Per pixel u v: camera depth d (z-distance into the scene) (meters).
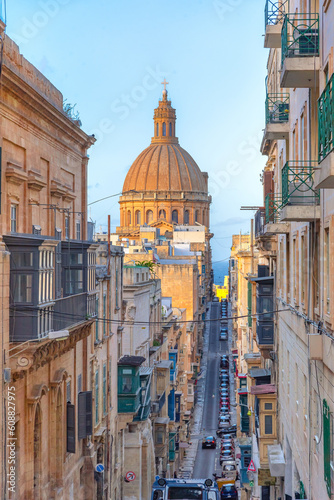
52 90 32.28
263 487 45.81
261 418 41.72
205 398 113.81
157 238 179.50
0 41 22.17
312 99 24.08
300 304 27.84
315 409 24.34
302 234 27.17
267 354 43.75
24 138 26.94
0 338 21.92
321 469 22.55
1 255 21.98
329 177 16.17
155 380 60.91
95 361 38.06
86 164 37.97
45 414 28.44
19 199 26.36
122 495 46.44
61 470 29.98
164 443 59.38
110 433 42.28
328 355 20.50
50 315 24.67
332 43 19.23
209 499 30.97
